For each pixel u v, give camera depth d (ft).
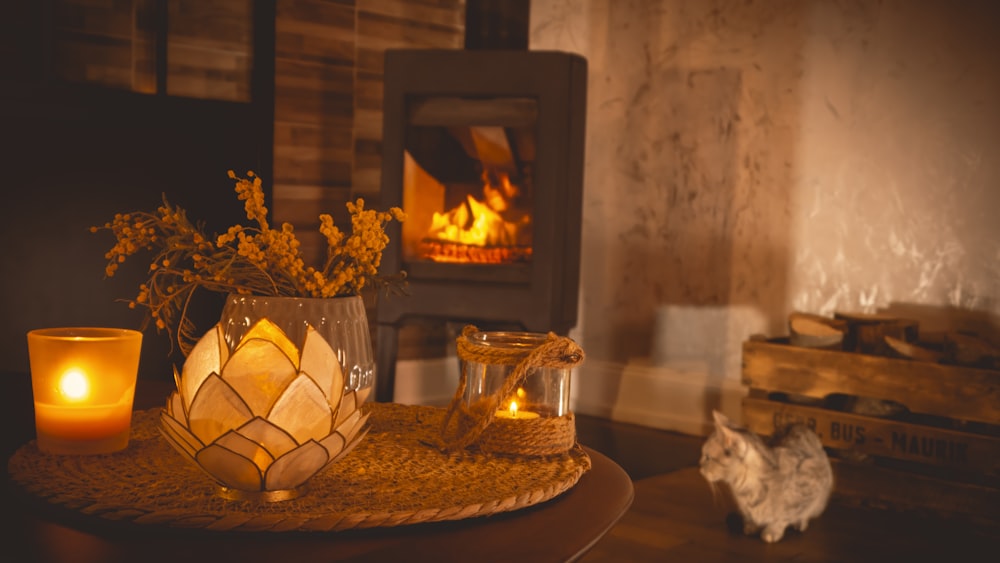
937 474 8.82
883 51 10.53
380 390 11.43
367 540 2.38
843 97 10.82
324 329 2.95
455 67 10.86
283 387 2.60
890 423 8.95
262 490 2.52
